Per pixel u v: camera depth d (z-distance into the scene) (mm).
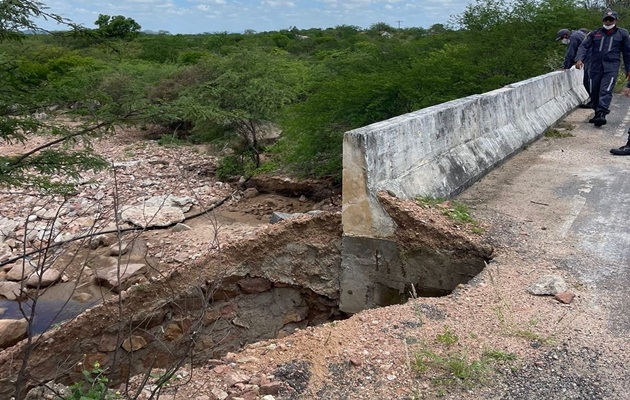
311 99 14086
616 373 3801
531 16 19438
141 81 21312
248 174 15891
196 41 43969
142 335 6465
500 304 4734
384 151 6332
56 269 10273
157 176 16938
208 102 16531
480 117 8562
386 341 4273
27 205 13805
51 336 6004
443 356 4031
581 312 4566
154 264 10500
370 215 6270
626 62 11453
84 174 16484
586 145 10023
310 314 7191
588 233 6066
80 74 15477
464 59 16047
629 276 5121
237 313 7027
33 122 4688
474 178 7773
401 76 13328
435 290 6129
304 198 14445
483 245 5832
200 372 4051
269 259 7004
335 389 3781
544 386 3701
